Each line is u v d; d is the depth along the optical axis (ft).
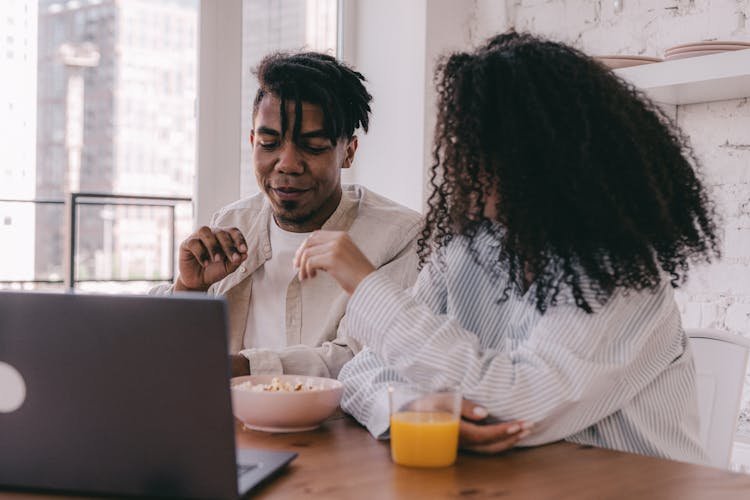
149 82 8.20
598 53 8.01
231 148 8.13
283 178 5.31
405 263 5.60
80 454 2.60
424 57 8.53
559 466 3.06
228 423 2.49
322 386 3.87
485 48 3.91
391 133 8.86
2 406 2.64
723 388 4.74
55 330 2.56
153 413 2.53
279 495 2.67
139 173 8.33
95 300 2.52
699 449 3.80
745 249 6.98
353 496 2.67
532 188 3.40
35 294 2.57
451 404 3.08
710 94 6.90
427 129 8.58
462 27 8.89
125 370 2.52
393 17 8.80
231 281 5.64
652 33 7.60
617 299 3.44
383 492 2.71
